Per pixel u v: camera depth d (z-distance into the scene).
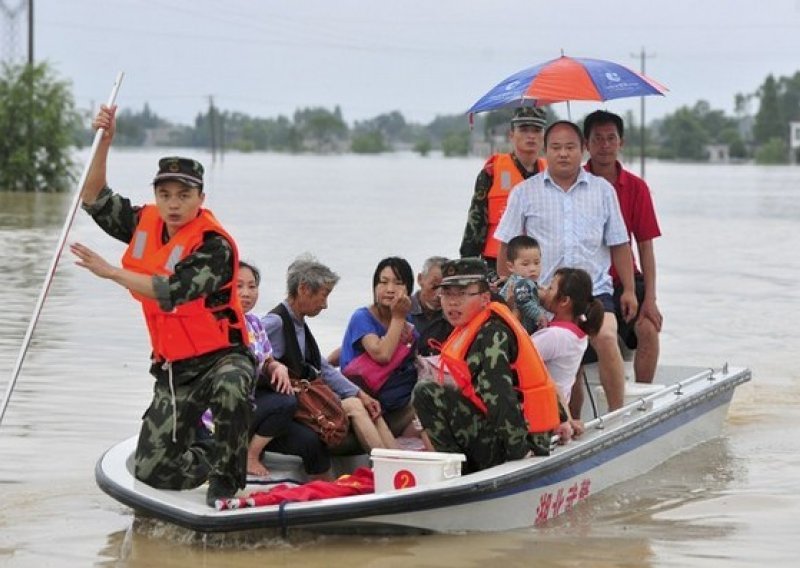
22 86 52.66
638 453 10.14
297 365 9.69
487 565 7.95
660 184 86.00
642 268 12.02
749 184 87.00
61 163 53.22
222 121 156.62
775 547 8.43
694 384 11.33
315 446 9.44
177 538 8.38
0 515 8.87
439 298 10.30
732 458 10.84
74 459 10.33
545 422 8.75
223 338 8.55
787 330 17.94
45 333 16.09
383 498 8.05
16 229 31.75
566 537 8.56
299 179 83.62
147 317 8.60
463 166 138.25
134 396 12.62
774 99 189.75
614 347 10.41
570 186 10.91
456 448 8.92
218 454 8.34
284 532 8.24
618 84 11.55
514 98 11.50
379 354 10.04
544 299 9.62
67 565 7.88
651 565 8.03
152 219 8.49
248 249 28.30
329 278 9.70
